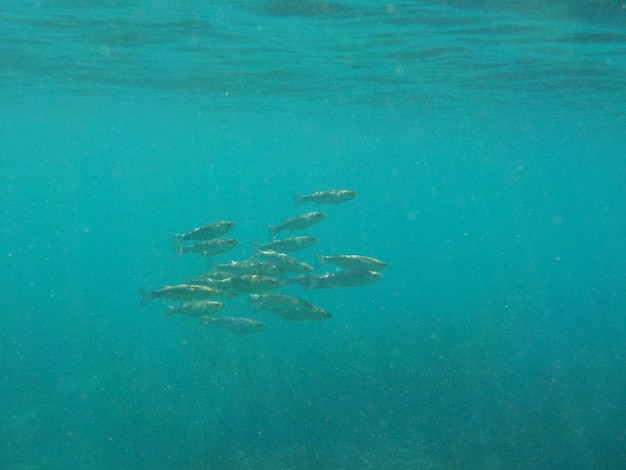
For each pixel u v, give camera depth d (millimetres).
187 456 12211
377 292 36219
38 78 24750
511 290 37562
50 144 66062
